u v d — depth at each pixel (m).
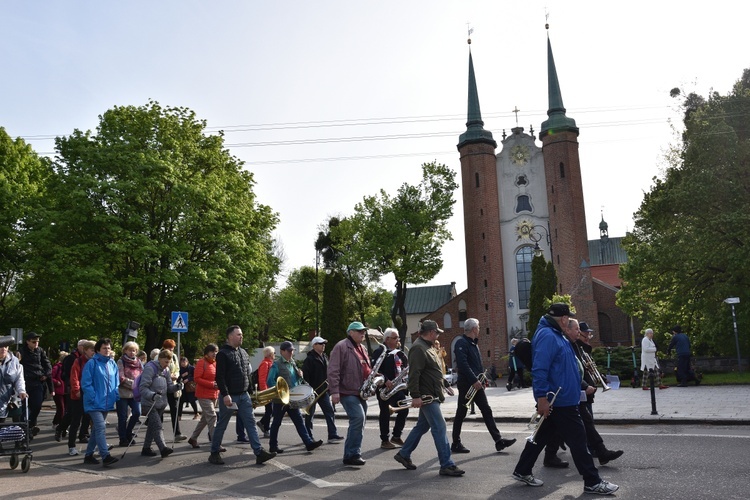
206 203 30.30
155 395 11.04
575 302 54.97
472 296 58.12
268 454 9.93
